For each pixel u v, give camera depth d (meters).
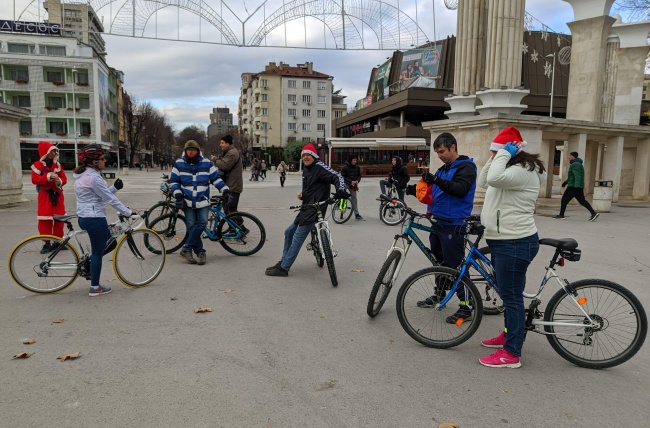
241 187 8.20
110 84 61.53
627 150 18.91
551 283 5.80
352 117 71.88
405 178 11.20
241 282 5.71
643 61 19.48
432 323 3.93
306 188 5.82
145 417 2.69
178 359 3.49
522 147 3.43
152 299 4.97
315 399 2.95
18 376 3.17
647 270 6.43
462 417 2.76
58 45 49.97
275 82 86.06
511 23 14.44
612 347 3.49
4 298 4.91
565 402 2.97
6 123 12.70
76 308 4.63
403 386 3.14
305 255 7.33
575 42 18.56
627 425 2.72
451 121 15.10
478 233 3.95
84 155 4.80
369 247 8.06
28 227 9.16
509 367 3.46
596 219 11.65
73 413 2.72
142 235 5.46
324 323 4.34
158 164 87.00
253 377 3.23
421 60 58.00
